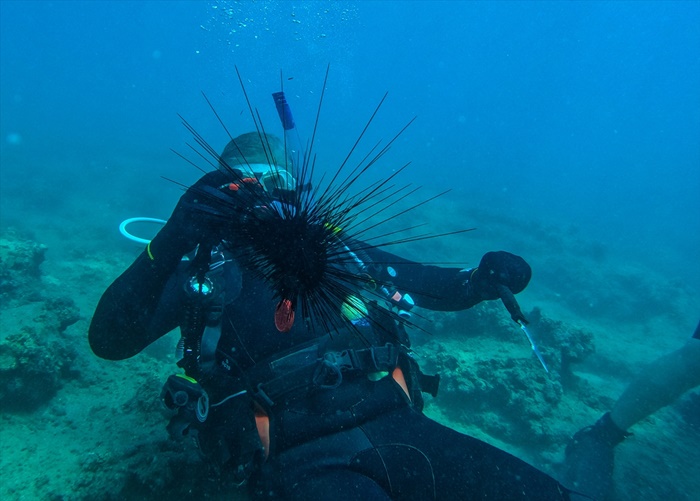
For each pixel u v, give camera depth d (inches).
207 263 71.7
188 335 77.0
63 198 735.1
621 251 997.2
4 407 129.4
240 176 69.3
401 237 691.4
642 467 195.8
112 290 79.3
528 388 224.5
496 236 833.5
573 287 631.2
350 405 74.6
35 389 136.3
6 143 1337.4
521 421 213.8
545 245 825.5
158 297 78.9
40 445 118.0
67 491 101.8
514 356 245.9
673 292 613.6
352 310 80.3
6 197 700.0
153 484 104.2
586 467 171.6
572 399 250.5
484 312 275.9
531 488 70.2
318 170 1339.8
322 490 65.7
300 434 71.8
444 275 101.7
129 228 606.9
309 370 76.2
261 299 81.5
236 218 62.2
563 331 274.5
